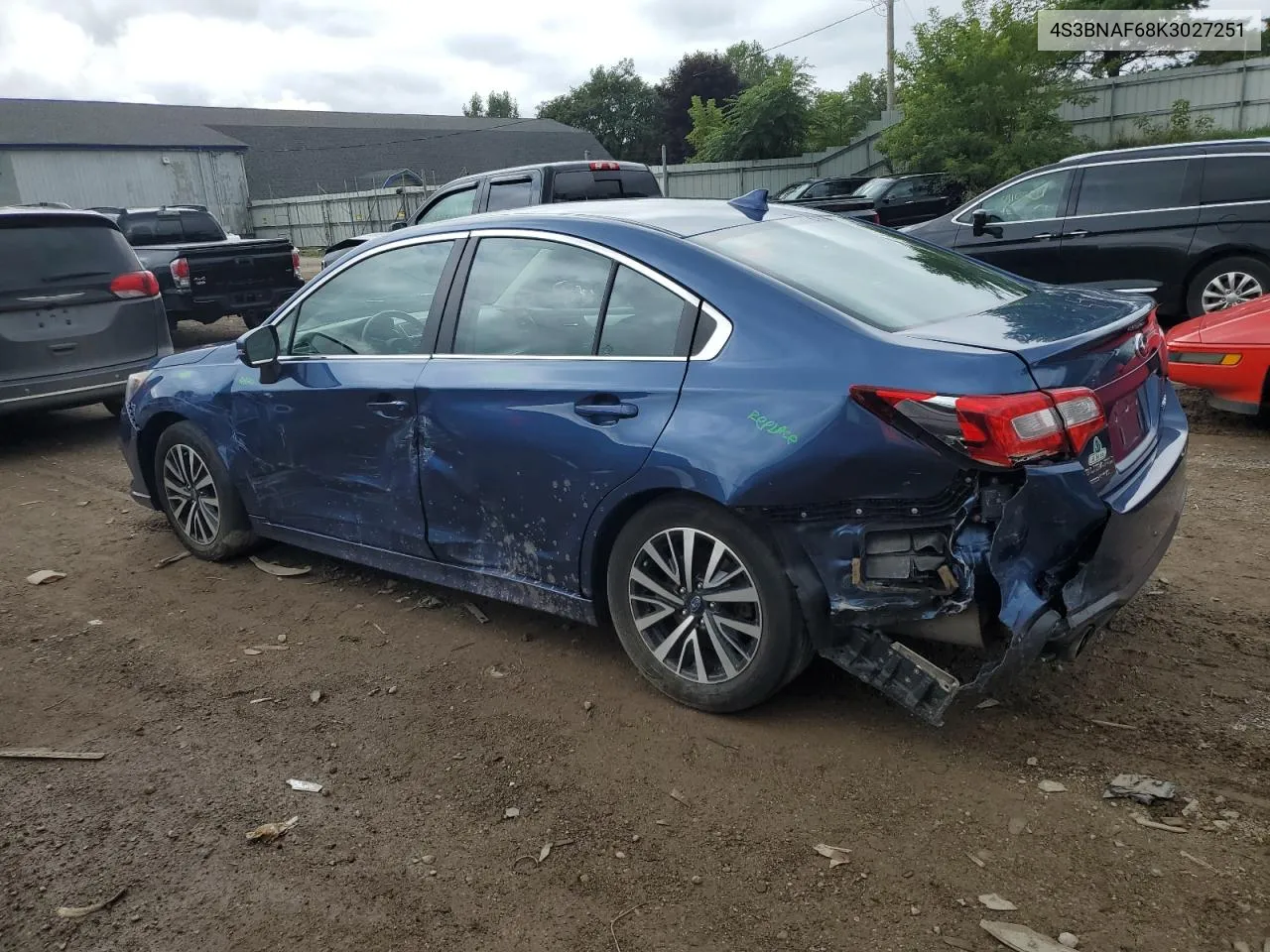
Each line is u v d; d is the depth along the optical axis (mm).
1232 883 2447
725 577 3186
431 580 4094
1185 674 3424
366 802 3014
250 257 12047
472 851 2768
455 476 3793
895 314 3168
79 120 45219
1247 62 25359
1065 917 2377
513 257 3756
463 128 66125
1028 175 10023
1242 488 5387
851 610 2924
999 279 3863
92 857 2818
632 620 3461
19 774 3260
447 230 4020
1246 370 6117
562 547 3553
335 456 4254
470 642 4047
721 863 2656
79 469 7273
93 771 3256
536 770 3133
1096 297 3656
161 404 5027
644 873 2641
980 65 23891
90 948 2471
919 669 2912
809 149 37219
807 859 2646
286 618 4387
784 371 2982
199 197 43875
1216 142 8930
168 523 5832
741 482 2969
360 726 3455
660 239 3420
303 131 58969
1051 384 2762
